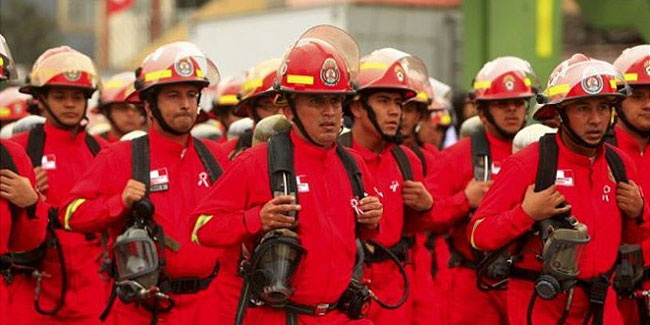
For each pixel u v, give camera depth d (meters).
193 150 10.57
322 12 27.84
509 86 12.57
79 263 12.32
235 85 15.52
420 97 13.00
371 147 11.49
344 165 9.02
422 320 12.26
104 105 16.31
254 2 40.47
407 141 13.18
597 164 9.61
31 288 12.03
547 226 9.34
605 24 20.44
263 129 9.59
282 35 29.33
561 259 9.22
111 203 10.06
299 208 8.49
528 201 9.36
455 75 28.33
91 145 12.93
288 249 8.50
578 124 9.38
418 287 12.27
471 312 12.40
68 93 12.55
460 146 12.62
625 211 9.65
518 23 18.55
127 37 51.47
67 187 12.61
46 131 12.68
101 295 12.53
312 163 8.81
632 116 11.24
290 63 8.75
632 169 9.88
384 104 11.37
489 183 12.05
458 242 12.42
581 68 9.38
